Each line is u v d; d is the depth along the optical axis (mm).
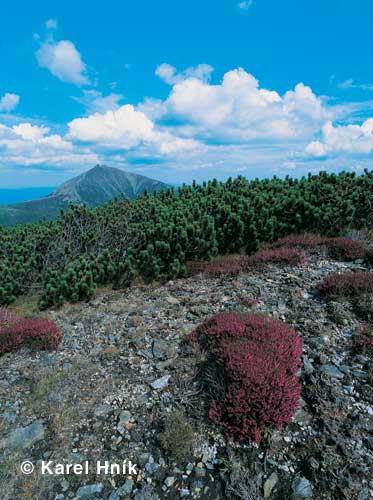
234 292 10469
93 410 6152
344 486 4297
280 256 12180
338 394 5766
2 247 15820
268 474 4629
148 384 6707
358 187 16203
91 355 8039
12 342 8453
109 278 13234
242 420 5230
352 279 9234
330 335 7492
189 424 5488
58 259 15250
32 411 6246
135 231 14648
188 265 13367
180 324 8938
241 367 5812
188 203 16375
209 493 4531
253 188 18266
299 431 5199
